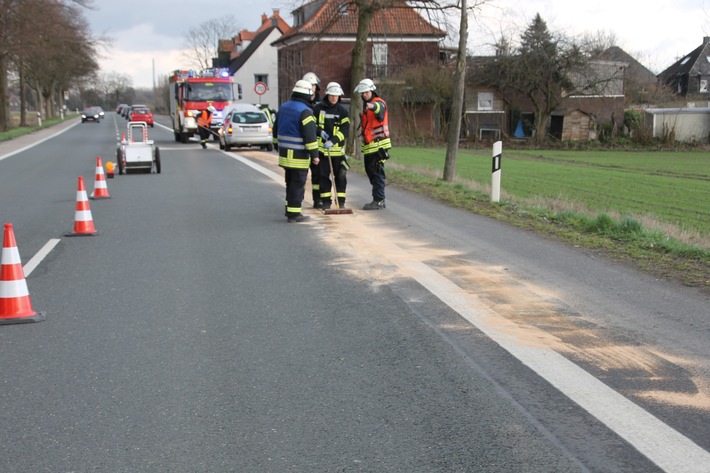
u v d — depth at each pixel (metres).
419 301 6.77
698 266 8.08
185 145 35.03
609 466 3.65
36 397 4.69
